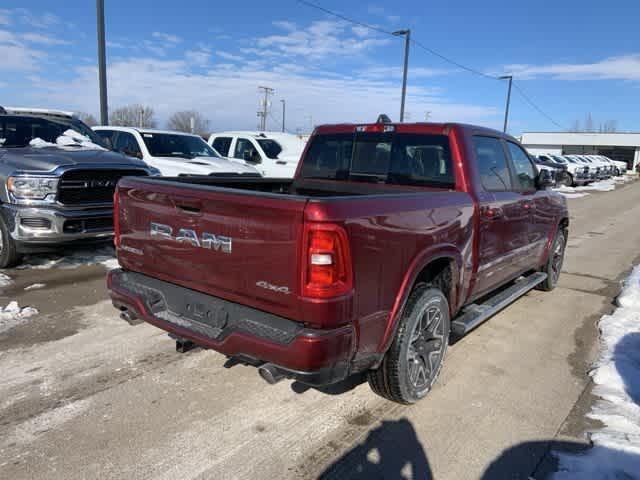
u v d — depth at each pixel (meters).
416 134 4.09
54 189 5.86
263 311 2.70
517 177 4.87
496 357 4.31
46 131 7.29
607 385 3.81
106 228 6.37
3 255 6.16
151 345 4.23
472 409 3.41
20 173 5.84
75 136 7.33
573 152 63.50
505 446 2.99
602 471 2.76
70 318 4.76
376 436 3.04
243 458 2.79
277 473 2.67
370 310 2.73
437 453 2.90
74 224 6.05
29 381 3.55
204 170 9.30
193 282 3.02
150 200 3.20
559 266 6.60
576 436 3.12
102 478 2.59
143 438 2.93
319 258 2.42
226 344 2.74
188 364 3.91
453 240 3.49
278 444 2.93
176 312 3.15
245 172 10.01
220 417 3.18
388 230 2.79
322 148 4.76
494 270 4.38
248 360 2.69
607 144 61.12
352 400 3.46
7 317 4.69
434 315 3.43
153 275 3.33
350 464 2.77
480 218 3.85
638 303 5.87
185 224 2.98
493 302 4.50
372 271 2.70
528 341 4.71
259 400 3.41
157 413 3.21
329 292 2.45
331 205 2.46
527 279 5.62
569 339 4.79
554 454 2.92
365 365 2.85
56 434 2.95
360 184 4.38
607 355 4.38
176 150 10.19
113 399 3.36
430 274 3.61
